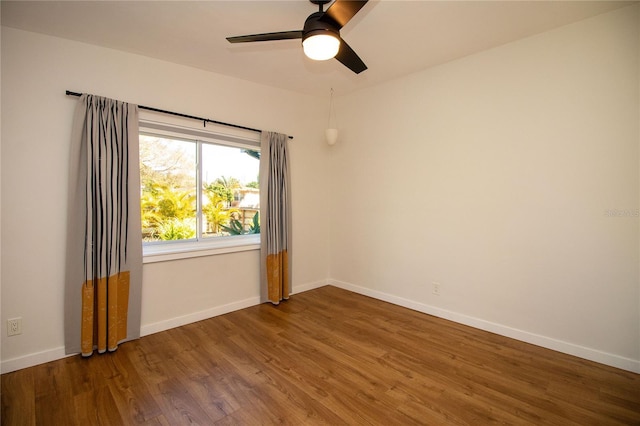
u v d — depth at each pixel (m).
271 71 3.03
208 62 2.79
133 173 2.50
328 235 4.16
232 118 3.16
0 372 2.05
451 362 2.20
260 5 1.94
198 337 2.61
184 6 1.94
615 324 2.12
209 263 3.03
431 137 3.02
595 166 2.16
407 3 1.94
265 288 3.41
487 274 2.70
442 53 2.67
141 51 2.54
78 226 2.27
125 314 2.48
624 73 2.04
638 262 2.03
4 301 2.07
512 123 2.50
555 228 2.33
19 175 2.11
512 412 1.68
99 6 1.92
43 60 2.19
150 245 2.78
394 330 2.74
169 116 2.76
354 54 1.99
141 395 1.83
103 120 2.33
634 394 1.83
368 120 3.59
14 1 1.83
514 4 1.96
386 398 1.81
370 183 3.62
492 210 2.64
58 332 2.26
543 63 2.34
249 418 1.65
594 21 2.12
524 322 2.51
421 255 3.16
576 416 1.65
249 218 3.48
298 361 2.22
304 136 3.81
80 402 1.77
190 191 3.01
